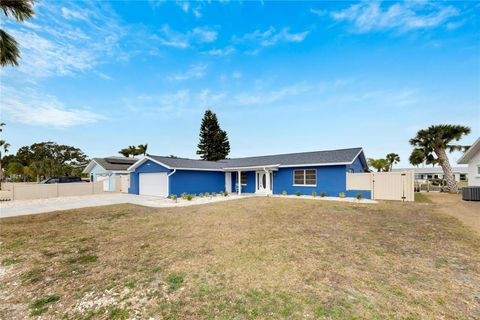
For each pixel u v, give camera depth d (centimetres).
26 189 1805
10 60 993
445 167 2183
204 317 271
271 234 639
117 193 2291
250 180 2091
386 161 4184
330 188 1661
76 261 459
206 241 579
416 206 1151
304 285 346
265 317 268
